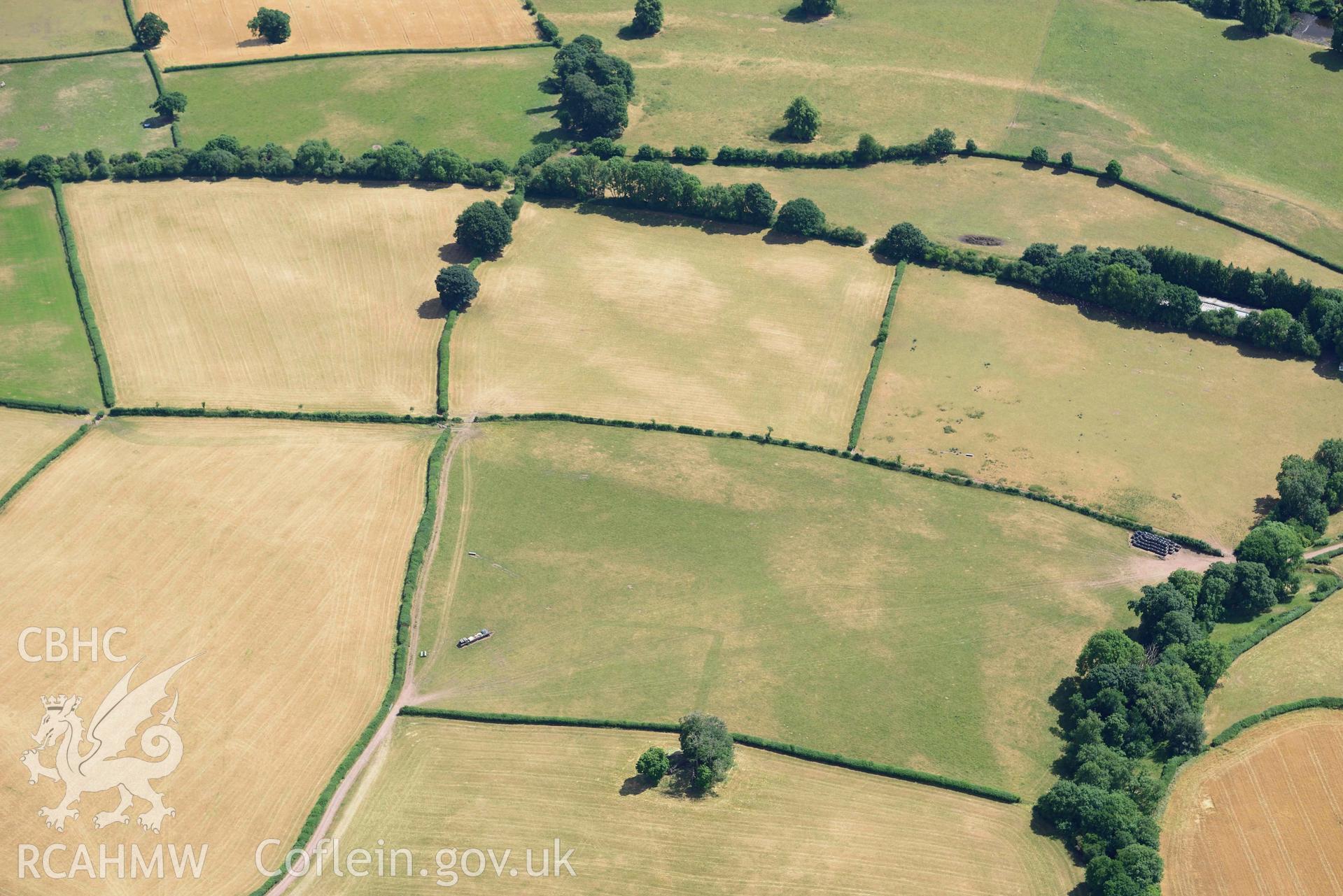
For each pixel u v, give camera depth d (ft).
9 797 621.72
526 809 613.93
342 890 580.30
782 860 589.73
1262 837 597.52
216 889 582.35
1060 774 629.92
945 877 582.35
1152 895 551.59
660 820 607.37
